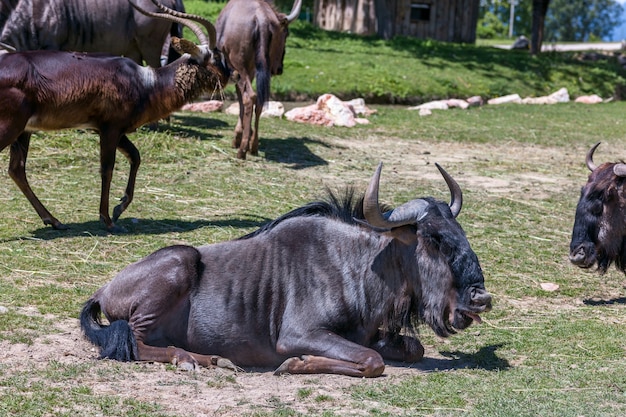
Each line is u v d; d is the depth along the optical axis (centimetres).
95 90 1413
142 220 1571
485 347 1058
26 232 1464
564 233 1678
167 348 926
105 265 1312
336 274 945
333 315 936
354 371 908
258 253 961
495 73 4097
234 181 1894
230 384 878
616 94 4216
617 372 965
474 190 1994
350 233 962
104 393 834
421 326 1120
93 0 2109
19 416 770
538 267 1456
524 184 2105
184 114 2622
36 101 1380
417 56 4228
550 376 946
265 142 2311
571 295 1322
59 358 940
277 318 945
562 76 4238
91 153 1997
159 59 2239
